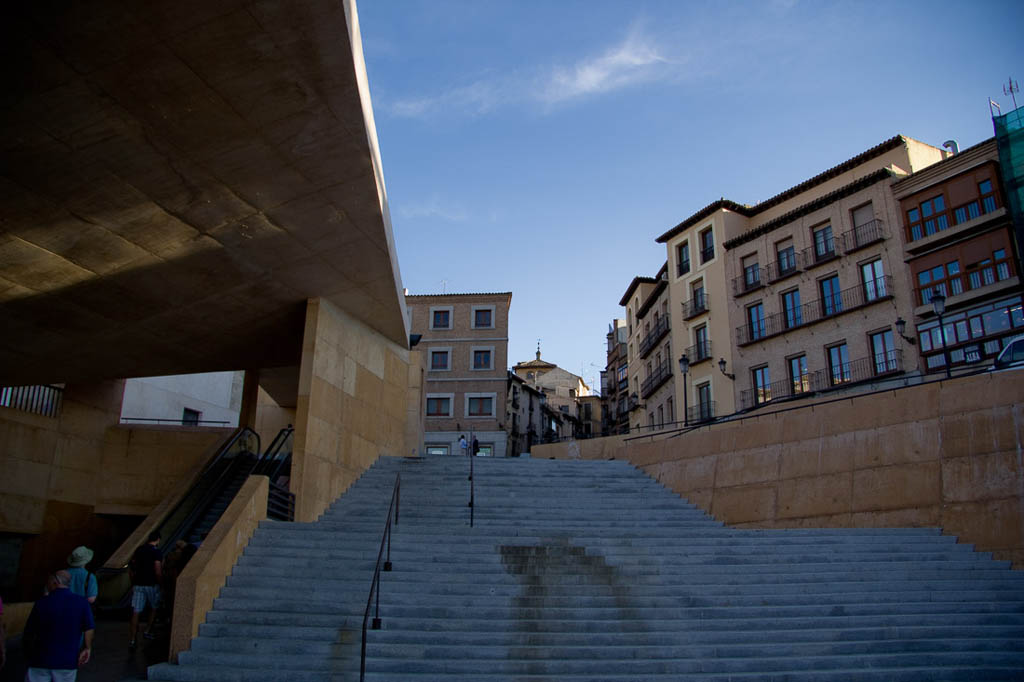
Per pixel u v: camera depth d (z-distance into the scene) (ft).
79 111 28.27
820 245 97.86
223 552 31.86
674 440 58.85
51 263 40.06
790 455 50.31
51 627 19.99
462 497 50.26
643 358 136.87
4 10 22.94
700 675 25.45
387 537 37.17
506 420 146.82
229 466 58.65
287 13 25.54
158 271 43.62
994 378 41.45
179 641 27.71
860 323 90.58
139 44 25.59
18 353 53.36
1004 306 77.51
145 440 71.20
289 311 54.70
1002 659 27.37
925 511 42.11
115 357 58.23
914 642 28.19
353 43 28.40
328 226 42.73
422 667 25.96
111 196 34.58
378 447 61.41
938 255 84.12
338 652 26.99
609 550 36.27
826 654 27.50
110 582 43.96
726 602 31.17
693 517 48.91
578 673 25.86
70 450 66.80
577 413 214.28
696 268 115.34
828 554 36.35
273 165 35.19
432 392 147.74
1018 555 36.99
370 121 34.81
